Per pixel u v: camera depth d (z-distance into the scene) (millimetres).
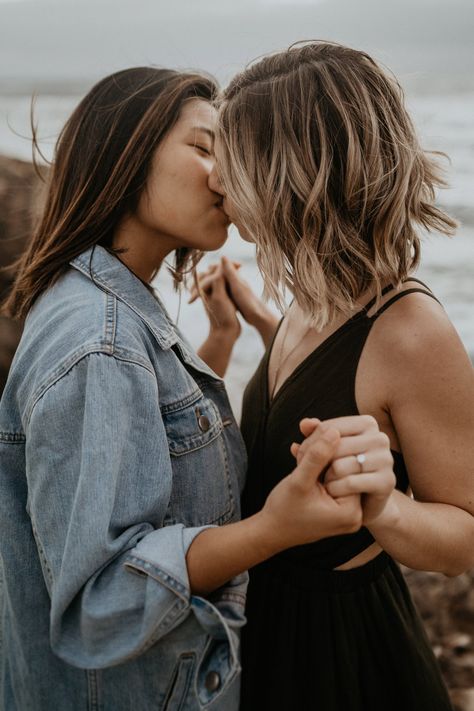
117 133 1181
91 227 1190
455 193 6938
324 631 1214
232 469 1236
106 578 930
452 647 2178
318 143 1123
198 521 1139
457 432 1077
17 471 1152
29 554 1135
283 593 1249
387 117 1131
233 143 1168
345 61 1140
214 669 935
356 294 1153
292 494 839
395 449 1162
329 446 805
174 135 1183
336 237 1144
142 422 1006
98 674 1098
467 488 1087
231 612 973
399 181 1118
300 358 1265
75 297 1101
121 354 1006
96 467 924
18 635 1135
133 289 1154
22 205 3262
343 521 842
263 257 1191
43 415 974
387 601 1271
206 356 1767
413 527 991
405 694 1248
